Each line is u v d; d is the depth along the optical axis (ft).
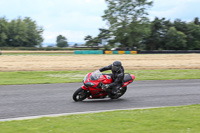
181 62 120.57
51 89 45.39
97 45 314.55
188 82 57.11
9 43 349.20
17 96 38.70
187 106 34.01
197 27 309.63
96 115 27.84
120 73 35.96
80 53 203.51
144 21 260.21
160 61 125.18
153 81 58.23
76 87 47.91
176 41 294.05
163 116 27.12
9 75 68.03
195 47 307.78
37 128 21.91
